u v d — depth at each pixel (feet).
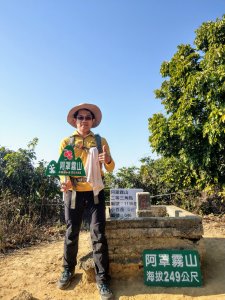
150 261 10.62
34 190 25.68
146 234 11.03
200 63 22.76
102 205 10.21
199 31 25.04
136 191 14.46
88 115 10.87
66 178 10.28
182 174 24.45
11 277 11.64
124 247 11.00
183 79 23.66
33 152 27.09
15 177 25.59
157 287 10.09
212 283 10.19
